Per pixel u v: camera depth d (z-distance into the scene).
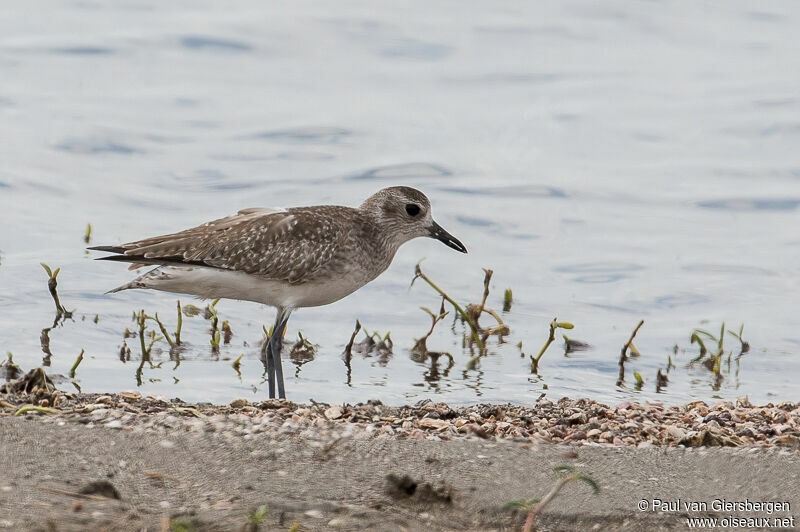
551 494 6.96
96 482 7.14
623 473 8.02
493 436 9.02
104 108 22.50
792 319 15.47
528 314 15.68
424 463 7.99
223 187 19.61
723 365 13.92
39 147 20.53
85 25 26.66
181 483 7.38
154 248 11.87
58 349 13.34
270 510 7.04
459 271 17.14
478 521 7.23
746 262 17.41
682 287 16.58
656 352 14.32
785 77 25.72
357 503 7.26
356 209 13.30
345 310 15.69
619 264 17.38
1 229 17.34
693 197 19.94
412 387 12.62
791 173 20.98
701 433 9.09
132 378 12.43
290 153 21.14
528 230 18.61
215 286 12.23
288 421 8.79
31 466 7.44
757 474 8.03
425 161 21.02
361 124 22.53
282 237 12.24
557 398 12.39
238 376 12.80
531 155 21.58
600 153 21.81
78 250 16.78
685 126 23.06
